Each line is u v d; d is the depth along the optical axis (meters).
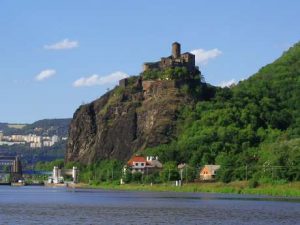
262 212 174.38
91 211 180.75
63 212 176.12
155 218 157.25
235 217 159.38
